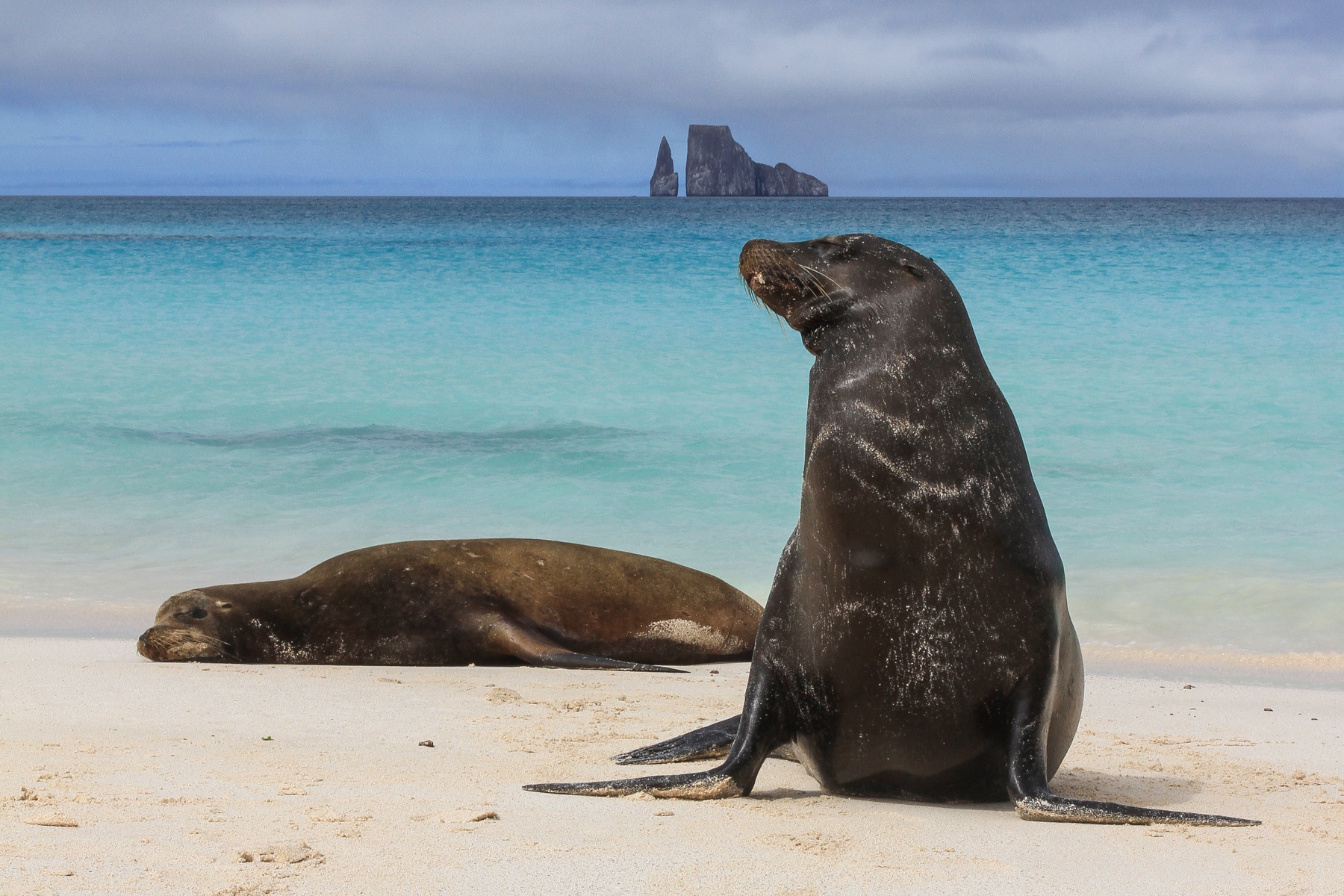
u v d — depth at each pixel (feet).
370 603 31.71
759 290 17.51
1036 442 55.93
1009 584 16.11
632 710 24.29
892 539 16.14
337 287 106.83
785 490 48.11
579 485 48.88
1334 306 92.53
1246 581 36.78
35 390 66.39
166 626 29.91
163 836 13.14
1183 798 18.12
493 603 32.07
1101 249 147.84
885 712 16.57
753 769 16.72
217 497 47.24
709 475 50.26
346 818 14.26
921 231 212.23
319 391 66.59
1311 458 52.54
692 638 33.19
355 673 28.60
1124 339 80.53
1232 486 48.60
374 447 55.06
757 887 12.29
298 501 46.80
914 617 16.19
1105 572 38.40
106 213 370.32
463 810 14.93
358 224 260.42
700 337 81.92
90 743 18.69
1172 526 43.45
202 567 39.24
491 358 75.46
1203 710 25.68
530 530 43.06
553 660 30.50
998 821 15.79
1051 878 13.09
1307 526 43.16
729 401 64.03
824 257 17.20
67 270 123.13
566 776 17.74
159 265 128.36
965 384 16.70
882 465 16.20
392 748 19.44
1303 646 32.01
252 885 11.52
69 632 32.58
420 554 32.86
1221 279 108.47
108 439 56.08
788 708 17.20
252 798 15.17
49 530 43.04
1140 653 31.58
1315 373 69.77
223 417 60.75
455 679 28.07
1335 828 15.87
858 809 16.34
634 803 15.96
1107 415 60.75
